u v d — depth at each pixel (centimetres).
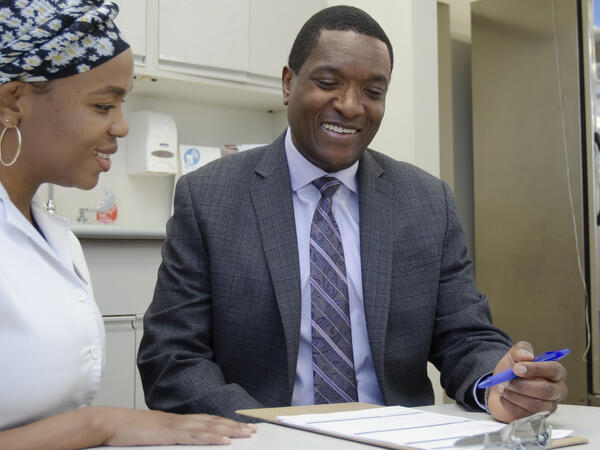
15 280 84
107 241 240
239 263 130
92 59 88
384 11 303
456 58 390
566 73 334
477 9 374
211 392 113
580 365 323
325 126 132
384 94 135
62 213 271
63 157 90
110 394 235
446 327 137
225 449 73
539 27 346
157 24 272
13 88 86
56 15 85
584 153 328
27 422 83
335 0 326
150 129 282
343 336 128
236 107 327
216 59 287
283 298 126
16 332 82
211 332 133
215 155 301
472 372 116
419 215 142
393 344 132
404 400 133
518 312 352
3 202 89
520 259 352
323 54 128
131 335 242
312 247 132
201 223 134
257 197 135
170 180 302
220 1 289
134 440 76
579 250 327
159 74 272
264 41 303
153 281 249
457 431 81
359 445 76
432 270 138
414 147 288
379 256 134
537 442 74
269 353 128
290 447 74
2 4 84
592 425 92
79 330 90
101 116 92
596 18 328
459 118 389
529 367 94
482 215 370
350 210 141
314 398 125
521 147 353
